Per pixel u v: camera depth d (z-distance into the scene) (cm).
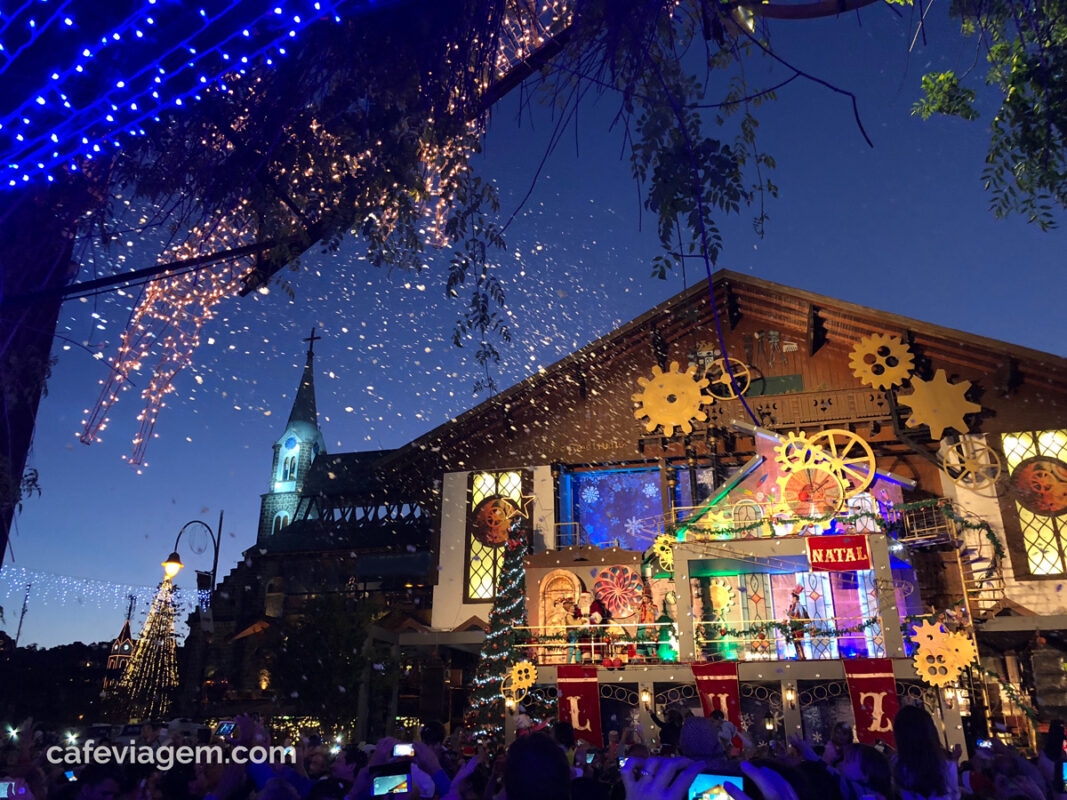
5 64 415
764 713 2059
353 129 519
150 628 3516
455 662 2781
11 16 409
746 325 2669
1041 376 2328
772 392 2548
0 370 494
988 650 2252
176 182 514
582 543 2553
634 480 2609
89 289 488
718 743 383
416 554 3669
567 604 2288
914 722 454
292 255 573
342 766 728
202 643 3812
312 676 2348
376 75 495
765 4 460
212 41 435
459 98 500
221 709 3114
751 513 2355
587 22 452
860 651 2128
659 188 470
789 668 1956
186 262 518
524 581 2322
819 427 2450
